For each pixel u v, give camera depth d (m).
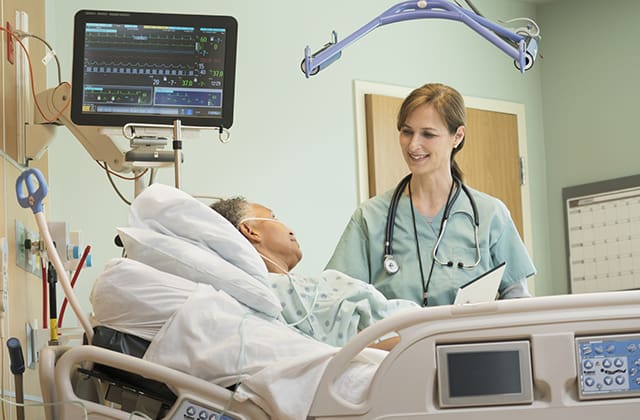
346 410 1.60
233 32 2.55
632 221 4.65
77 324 3.41
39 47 3.06
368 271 2.74
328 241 4.06
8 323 2.16
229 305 1.77
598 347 1.59
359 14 4.29
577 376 1.58
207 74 2.54
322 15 4.17
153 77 2.52
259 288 1.84
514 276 2.74
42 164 3.09
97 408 1.63
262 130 3.93
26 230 2.51
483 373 1.58
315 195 4.04
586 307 1.59
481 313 1.59
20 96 2.64
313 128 4.08
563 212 4.92
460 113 2.68
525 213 4.87
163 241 1.85
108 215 3.49
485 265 2.69
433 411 1.58
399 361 1.59
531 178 4.93
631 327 1.59
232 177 3.82
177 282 1.78
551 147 4.99
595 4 4.87
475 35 4.74
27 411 1.75
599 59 4.84
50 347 1.77
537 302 1.59
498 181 4.76
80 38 2.50
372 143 4.23
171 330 1.71
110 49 2.51
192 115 2.52
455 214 2.72
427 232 2.70
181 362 1.69
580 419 1.58
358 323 2.14
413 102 2.67
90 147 2.74
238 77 3.90
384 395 1.59
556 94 4.98
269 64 3.98
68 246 2.81
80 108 2.49
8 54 2.47
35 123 2.74
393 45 4.40
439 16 2.63
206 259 1.84
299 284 2.13
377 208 2.76
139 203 1.92
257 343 1.69
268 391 1.61
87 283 3.43
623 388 1.58
